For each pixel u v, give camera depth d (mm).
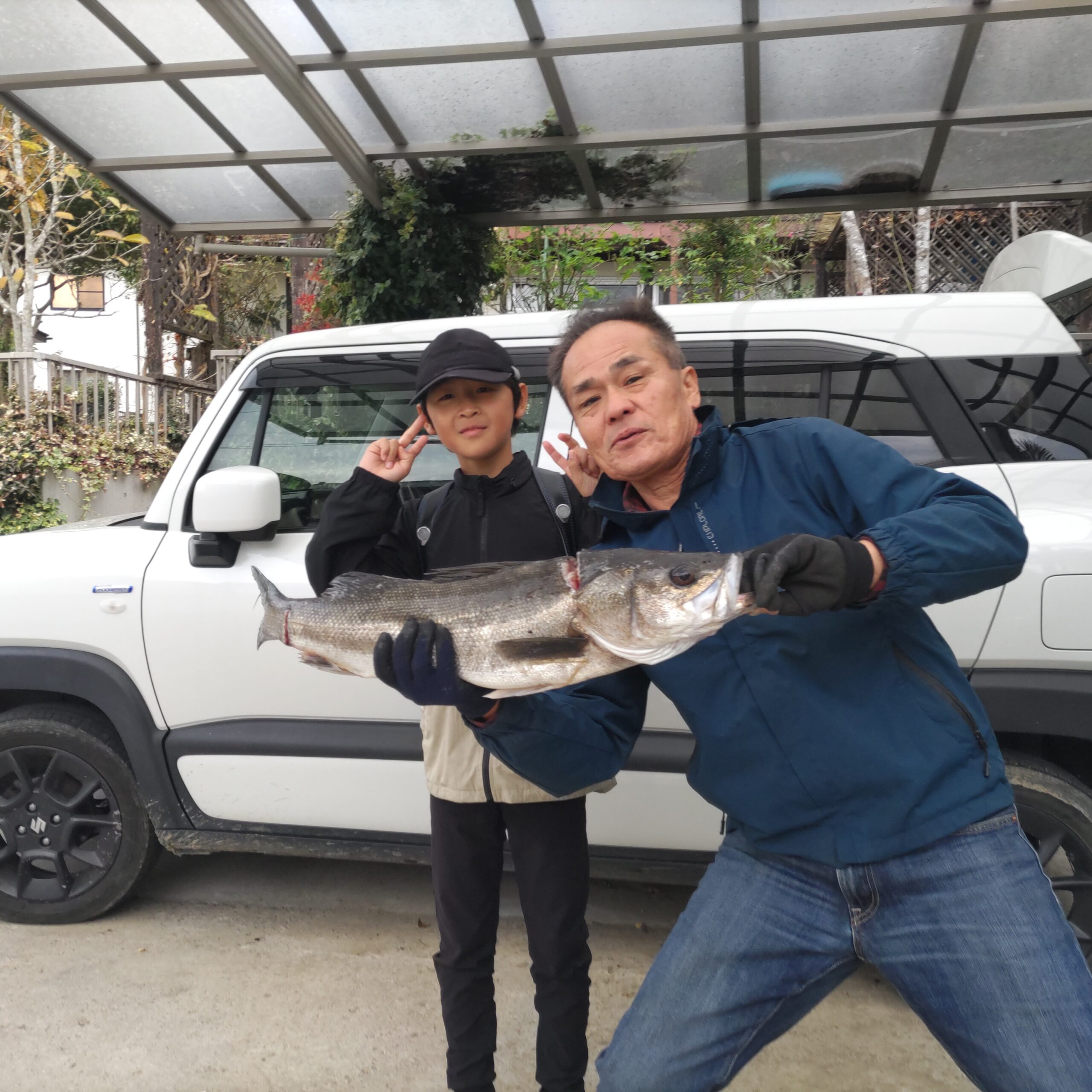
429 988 2756
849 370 2664
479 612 1409
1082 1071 1226
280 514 2773
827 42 3742
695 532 1535
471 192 5391
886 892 1379
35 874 3230
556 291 9062
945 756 1380
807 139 4465
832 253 9766
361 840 2889
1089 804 2461
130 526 3197
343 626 1521
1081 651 2373
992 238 8336
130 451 9219
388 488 1923
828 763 1382
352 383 2977
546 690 1392
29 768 3125
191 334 11141
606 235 9203
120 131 4535
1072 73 3893
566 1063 2035
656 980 1488
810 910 1443
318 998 2691
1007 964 1287
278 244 10945
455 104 4316
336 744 2799
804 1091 2268
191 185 5121
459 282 5863
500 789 1979
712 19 3613
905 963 1378
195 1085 2301
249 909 3281
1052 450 2531
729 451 1566
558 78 3967
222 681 2875
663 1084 1421
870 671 1398
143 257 11797
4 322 12820
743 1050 1452
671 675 1467
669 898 3395
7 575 3006
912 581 1246
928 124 4199
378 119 4422
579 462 1993
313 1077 2334
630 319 1566
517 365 2867
